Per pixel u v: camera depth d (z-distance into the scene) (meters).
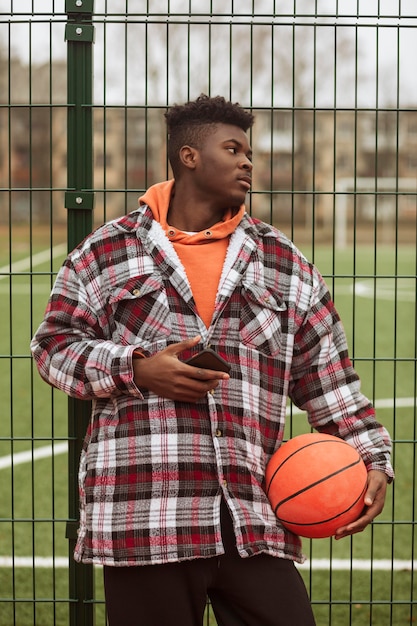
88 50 3.35
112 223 2.71
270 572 2.52
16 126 40.16
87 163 3.37
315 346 2.71
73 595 3.46
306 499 2.51
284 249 2.73
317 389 2.73
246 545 2.44
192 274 2.62
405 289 22.67
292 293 2.68
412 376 11.34
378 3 3.42
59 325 2.63
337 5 3.40
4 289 21.06
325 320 2.73
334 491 2.51
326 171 42.75
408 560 5.10
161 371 2.45
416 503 6.15
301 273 2.72
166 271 2.59
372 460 2.65
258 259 2.68
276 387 2.63
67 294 2.64
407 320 16.78
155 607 2.47
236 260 2.62
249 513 2.48
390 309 18.38
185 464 2.46
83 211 3.37
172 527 2.43
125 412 2.52
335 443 2.61
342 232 42.22
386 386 10.71
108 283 2.62
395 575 4.84
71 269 2.66
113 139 41.19
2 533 5.56
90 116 3.36
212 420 2.49
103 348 2.52
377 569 4.94
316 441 2.61
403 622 4.14
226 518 2.47
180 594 2.47
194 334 2.55
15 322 15.53
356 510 2.54
